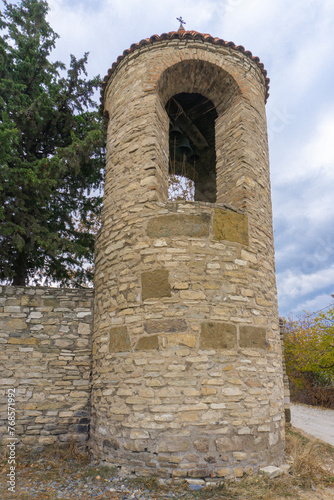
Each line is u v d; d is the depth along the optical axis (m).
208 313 4.88
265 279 5.68
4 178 7.26
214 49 6.50
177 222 5.23
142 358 4.80
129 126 6.17
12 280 8.80
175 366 4.65
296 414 12.77
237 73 6.55
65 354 6.02
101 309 5.70
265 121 7.05
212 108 7.67
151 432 4.50
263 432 4.82
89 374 5.99
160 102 6.38
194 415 4.50
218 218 5.38
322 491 4.31
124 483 4.35
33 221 7.93
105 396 5.14
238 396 4.72
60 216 9.61
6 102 8.41
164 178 6.10
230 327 4.95
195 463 4.37
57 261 9.42
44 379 5.88
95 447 5.25
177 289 4.93
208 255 5.15
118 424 4.79
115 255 5.61
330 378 15.85
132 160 5.91
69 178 9.59
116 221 5.80
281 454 5.16
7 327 5.98
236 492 4.12
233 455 4.50
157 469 4.38
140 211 5.50
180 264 5.04
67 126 9.33
